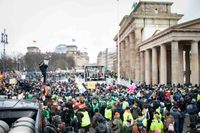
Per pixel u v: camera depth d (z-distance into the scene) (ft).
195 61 216.54
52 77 378.32
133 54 365.61
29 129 17.75
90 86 143.33
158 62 296.10
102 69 266.98
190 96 110.73
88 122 69.56
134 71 358.23
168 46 273.33
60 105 80.02
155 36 252.83
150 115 77.82
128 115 64.90
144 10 360.07
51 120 62.28
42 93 113.91
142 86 170.71
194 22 214.48
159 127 65.21
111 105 83.35
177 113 74.90
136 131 57.57
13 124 19.51
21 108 22.44
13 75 288.92
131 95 105.60
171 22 343.87
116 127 62.44
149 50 292.81
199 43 240.94
